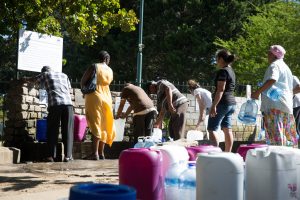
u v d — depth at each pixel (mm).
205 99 11078
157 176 3566
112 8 12367
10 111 10219
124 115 9812
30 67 10570
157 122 9797
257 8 31891
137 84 13977
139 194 3518
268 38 28719
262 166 3666
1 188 6141
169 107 9359
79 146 10258
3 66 31922
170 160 3846
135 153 3555
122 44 34125
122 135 11477
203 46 33031
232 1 34250
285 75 6777
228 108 7551
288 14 28828
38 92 10570
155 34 34969
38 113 10562
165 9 34812
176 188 3824
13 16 11703
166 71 35219
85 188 2568
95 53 35344
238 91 23359
